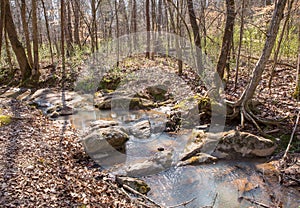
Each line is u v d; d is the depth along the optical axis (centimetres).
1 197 319
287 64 880
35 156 454
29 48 1105
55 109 791
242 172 476
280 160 491
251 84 604
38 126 631
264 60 579
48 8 2044
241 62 1016
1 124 601
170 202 403
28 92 1000
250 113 613
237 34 998
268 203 394
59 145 533
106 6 1772
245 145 524
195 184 447
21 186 352
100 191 402
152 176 470
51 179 392
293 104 655
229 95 764
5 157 431
